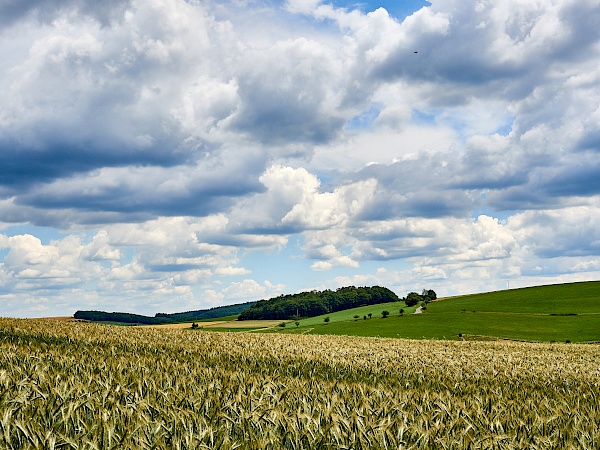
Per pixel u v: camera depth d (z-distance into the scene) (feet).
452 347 104.94
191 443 18.17
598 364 81.00
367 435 21.25
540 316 344.69
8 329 73.46
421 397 33.17
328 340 103.50
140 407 21.90
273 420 21.81
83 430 18.79
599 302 381.60
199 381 32.30
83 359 37.88
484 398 34.81
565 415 31.09
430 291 491.72
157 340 75.25
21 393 22.25
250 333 117.29
